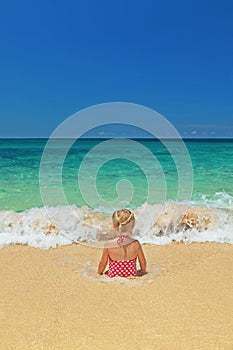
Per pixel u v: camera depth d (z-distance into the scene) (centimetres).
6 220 328
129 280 217
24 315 173
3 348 147
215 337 155
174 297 193
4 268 235
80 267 240
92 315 173
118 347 148
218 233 317
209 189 521
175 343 150
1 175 640
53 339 153
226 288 206
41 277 221
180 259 257
